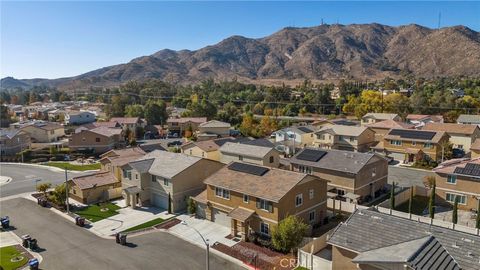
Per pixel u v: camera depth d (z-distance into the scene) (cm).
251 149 5684
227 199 3728
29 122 10650
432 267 2052
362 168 4503
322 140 7612
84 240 3500
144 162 4659
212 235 3553
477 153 5447
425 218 3653
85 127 9619
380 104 11850
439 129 7175
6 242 3488
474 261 2131
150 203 4556
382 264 2136
